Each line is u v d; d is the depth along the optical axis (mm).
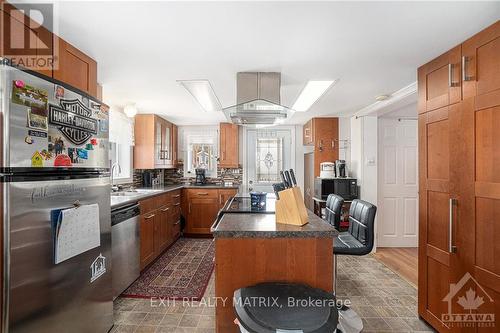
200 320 2035
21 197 1188
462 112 1641
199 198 4395
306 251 1426
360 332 1906
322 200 3818
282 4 1299
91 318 1674
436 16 1406
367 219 1939
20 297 1193
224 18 1420
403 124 3881
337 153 4281
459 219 1662
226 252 1431
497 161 1416
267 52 1847
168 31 1554
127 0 1253
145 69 2156
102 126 1788
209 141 5043
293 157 4992
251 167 4992
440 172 1837
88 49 1775
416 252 3637
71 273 1494
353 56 1911
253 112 2326
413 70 2188
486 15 1396
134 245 2592
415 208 3887
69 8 1311
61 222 1377
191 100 3160
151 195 3043
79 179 1543
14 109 1150
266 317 1037
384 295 2439
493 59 1435
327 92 2863
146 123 3885
